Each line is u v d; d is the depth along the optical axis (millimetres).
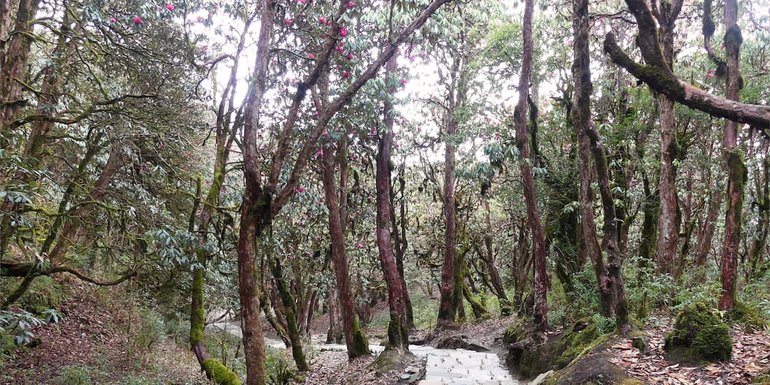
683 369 5430
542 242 10188
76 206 7199
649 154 10852
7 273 7305
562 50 12273
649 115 10812
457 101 15305
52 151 10023
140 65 8539
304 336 16969
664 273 8234
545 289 10125
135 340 10914
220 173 8359
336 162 12531
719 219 12727
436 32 8773
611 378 5477
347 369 10336
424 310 24141
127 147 8039
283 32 7926
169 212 9680
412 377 8828
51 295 11297
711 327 5629
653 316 7559
